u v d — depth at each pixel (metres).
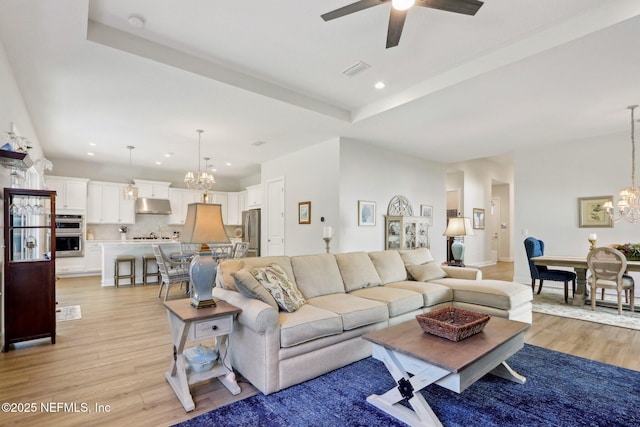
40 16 2.39
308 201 6.14
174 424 1.89
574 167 5.88
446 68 3.46
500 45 3.04
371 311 2.82
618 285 4.27
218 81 3.38
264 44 3.01
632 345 3.16
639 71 3.17
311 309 2.62
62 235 7.20
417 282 3.95
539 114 4.41
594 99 3.88
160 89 3.57
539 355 2.91
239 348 2.51
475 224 9.59
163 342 3.22
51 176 7.09
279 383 2.25
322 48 3.08
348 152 5.64
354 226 5.70
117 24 2.74
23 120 3.86
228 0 2.42
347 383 2.38
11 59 2.95
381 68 3.46
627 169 5.35
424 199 7.26
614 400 2.16
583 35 2.59
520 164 6.51
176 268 5.27
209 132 5.20
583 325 3.81
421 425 1.85
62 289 5.90
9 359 2.80
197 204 2.46
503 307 3.33
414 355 1.85
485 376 2.50
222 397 2.20
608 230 5.52
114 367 2.65
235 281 2.42
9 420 1.92
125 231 8.34
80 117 4.47
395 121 4.66
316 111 4.29
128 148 6.30
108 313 4.27
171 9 2.53
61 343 3.18
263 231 7.41
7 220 2.95
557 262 4.87
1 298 3.03
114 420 1.93
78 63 3.03
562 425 1.89
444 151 6.61
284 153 6.63
